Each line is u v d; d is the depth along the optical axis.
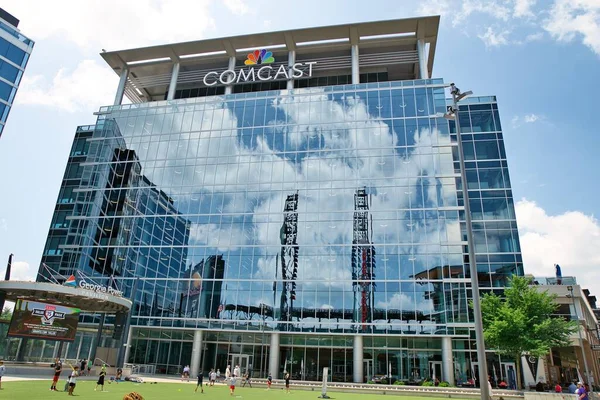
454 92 19.12
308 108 54.44
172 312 48.75
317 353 44.50
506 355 42.00
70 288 33.19
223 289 48.31
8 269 33.53
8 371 31.23
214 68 64.94
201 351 47.03
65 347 50.38
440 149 49.38
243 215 51.06
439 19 55.75
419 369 42.25
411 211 47.47
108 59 64.12
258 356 45.47
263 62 61.34
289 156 52.59
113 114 60.81
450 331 42.47
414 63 59.81
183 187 54.25
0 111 56.44
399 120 51.47
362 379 42.56
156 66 65.25
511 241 48.78
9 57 58.50
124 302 39.47
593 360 63.84
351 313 44.56
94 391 24.50
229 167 53.84
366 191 49.12
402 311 43.81
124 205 55.53
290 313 45.75
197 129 56.91
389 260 45.91
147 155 57.22
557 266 56.44
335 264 46.75
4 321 37.66
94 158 59.09
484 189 51.72
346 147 51.47
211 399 23.67
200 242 51.03
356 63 57.81
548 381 46.09
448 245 45.59
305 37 59.66
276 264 48.03
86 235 55.22
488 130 54.41
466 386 40.84
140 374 44.66
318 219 48.97
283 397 27.61
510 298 38.84
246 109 56.38
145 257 52.22
